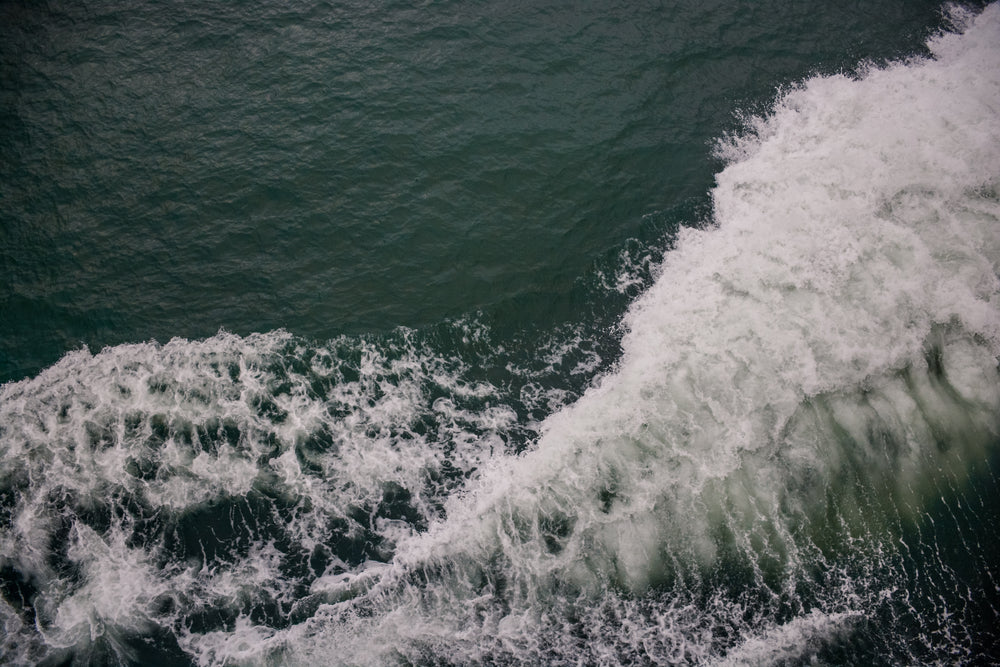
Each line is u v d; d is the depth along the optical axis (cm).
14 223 2270
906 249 2209
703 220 2373
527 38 2864
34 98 2570
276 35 2819
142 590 1658
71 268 2197
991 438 1866
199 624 1611
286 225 2317
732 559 1675
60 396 1967
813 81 2788
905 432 1873
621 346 2094
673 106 2681
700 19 2984
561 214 2375
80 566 1691
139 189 2369
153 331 2100
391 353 2075
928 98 2697
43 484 1817
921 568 1652
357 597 1648
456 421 1952
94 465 1853
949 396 1938
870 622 1574
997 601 1597
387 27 2870
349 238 2295
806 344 2019
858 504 1759
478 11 2953
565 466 1839
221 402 1970
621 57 2823
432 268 2242
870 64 2861
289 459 1875
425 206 2373
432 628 1600
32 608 1625
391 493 1816
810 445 1852
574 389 2009
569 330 2134
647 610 1616
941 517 1736
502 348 2098
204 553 1722
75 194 2344
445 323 2131
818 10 3061
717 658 1539
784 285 2158
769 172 2484
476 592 1655
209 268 2222
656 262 2275
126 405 1958
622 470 1822
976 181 2389
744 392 1942
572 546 1709
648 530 1723
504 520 1758
